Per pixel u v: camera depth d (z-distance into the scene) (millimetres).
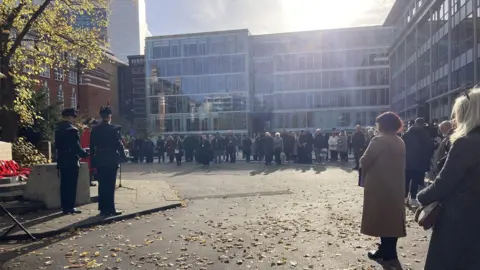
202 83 64438
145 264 4730
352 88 61688
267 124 64875
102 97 61844
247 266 4609
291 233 6105
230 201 9312
